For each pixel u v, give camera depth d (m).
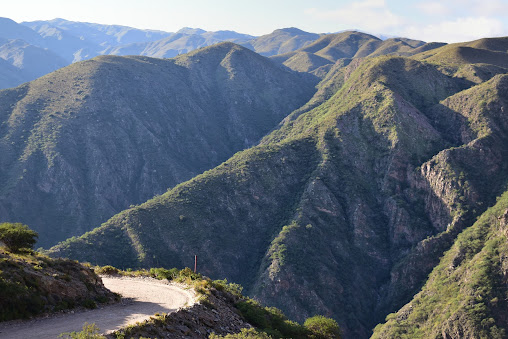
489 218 148.00
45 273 31.52
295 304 140.25
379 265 165.50
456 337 118.81
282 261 149.00
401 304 148.00
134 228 159.62
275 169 196.62
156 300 36.94
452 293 131.88
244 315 43.72
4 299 26.83
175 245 156.88
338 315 141.50
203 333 32.09
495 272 127.38
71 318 28.80
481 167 171.38
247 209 181.38
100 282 36.78
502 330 115.69
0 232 36.38
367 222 174.12
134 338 26.50
